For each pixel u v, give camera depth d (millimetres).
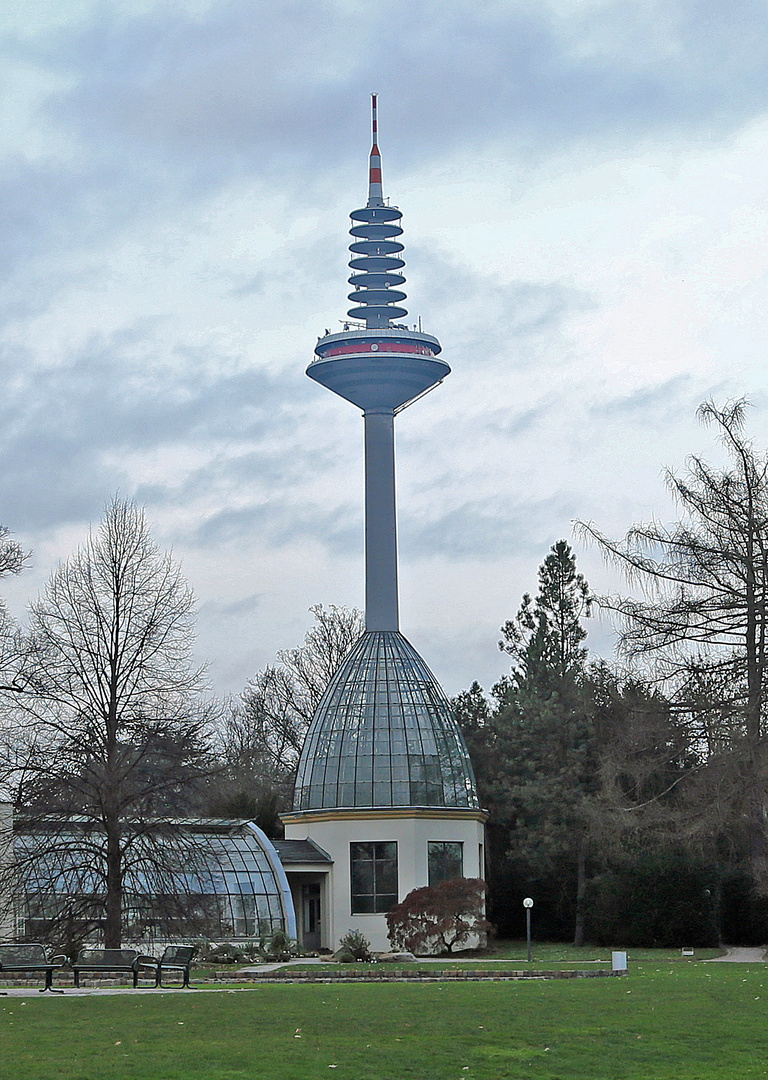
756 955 72375
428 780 84938
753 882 74500
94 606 57312
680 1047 28078
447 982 47438
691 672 63281
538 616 102188
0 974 48000
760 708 58750
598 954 75938
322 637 118938
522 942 91188
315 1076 23906
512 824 94062
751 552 61938
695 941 81188
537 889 92312
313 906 84250
